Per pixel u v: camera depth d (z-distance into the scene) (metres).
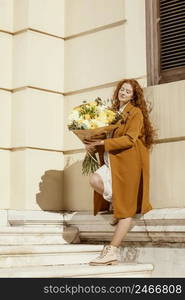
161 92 6.44
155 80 6.82
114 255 5.80
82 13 7.30
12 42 7.21
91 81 7.11
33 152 6.98
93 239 6.68
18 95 7.07
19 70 7.09
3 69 7.10
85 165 6.43
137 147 5.98
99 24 7.10
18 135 7.01
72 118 5.86
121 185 5.89
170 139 6.33
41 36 7.20
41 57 7.17
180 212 5.90
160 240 6.11
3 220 6.80
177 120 6.27
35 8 7.16
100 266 5.65
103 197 6.20
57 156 7.24
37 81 7.09
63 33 7.48
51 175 7.14
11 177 7.04
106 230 6.45
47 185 7.09
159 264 6.06
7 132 7.08
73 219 6.82
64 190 7.25
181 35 6.68
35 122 7.02
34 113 7.02
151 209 6.07
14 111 7.09
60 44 7.42
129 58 6.81
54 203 7.14
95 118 5.82
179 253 5.93
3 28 7.13
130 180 5.87
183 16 6.68
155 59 6.84
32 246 5.72
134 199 5.88
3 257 5.48
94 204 6.32
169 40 6.77
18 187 6.95
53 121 7.23
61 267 5.60
